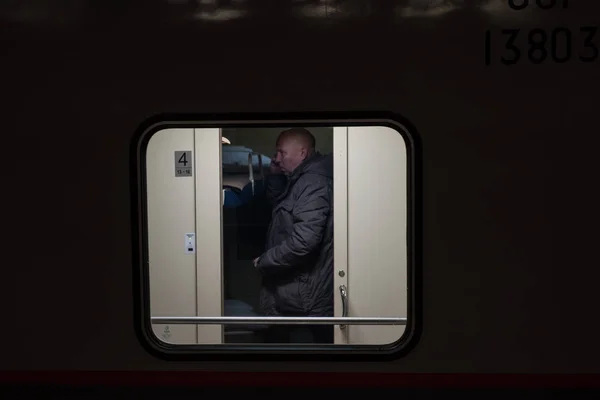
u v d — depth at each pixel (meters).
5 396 2.32
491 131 2.20
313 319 2.83
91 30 2.24
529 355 2.23
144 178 2.28
